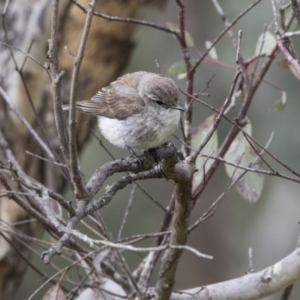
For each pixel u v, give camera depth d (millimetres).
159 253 9188
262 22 15406
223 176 19438
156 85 9266
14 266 11969
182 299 8727
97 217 9289
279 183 19984
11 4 12023
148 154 9352
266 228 20531
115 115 9484
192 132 9633
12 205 11688
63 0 11758
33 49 11852
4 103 11844
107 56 11969
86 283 9344
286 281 7977
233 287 8305
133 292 8703
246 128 9414
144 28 17953
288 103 15500
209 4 19703
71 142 6109
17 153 11906
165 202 20219
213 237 21672
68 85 11883
